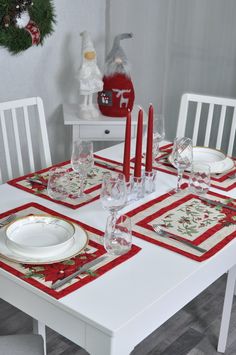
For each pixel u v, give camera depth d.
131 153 2.29
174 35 3.36
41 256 1.46
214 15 3.15
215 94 3.30
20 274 1.40
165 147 2.38
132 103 3.16
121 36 3.08
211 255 1.52
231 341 2.31
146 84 3.60
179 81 3.43
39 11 3.04
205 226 1.69
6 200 1.85
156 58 3.49
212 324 2.40
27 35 3.01
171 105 3.52
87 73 3.06
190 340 2.30
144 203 1.83
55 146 3.54
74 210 1.78
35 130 3.31
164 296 1.35
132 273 1.42
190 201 1.86
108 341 1.24
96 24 3.54
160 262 1.48
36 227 1.60
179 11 3.29
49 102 3.40
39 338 1.54
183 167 1.90
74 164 1.88
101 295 1.33
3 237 1.55
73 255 1.46
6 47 3.01
